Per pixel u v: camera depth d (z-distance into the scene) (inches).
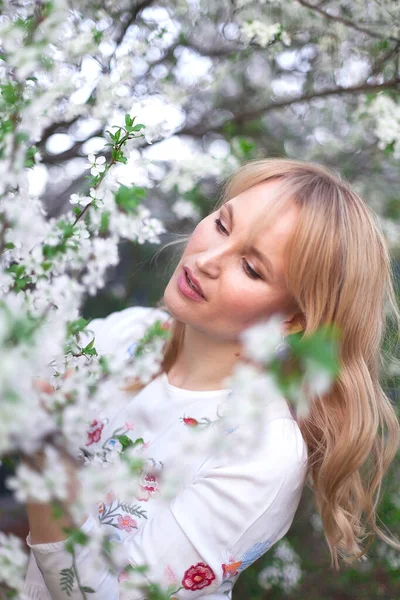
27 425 24.6
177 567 44.6
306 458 50.3
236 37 90.4
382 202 118.8
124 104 60.7
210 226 50.8
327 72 97.8
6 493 87.9
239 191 55.3
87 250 38.4
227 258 48.4
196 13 87.0
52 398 30.5
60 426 30.4
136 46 75.2
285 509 48.9
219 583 45.8
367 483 63.6
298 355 21.1
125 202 40.2
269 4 82.7
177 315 50.0
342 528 55.3
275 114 115.3
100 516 47.8
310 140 120.9
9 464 28.9
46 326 29.2
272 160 56.4
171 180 81.6
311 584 107.1
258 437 29.8
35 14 41.6
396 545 62.1
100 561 35.0
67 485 29.0
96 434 51.2
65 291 35.2
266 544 49.0
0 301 24.2
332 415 54.5
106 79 60.2
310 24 87.5
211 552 45.2
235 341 52.1
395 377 85.3
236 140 90.9
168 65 87.8
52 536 37.0
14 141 35.4
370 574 105.1
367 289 53.2
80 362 38.0
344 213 51.2
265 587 99.3
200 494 45.7
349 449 54.0
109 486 30.6
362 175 116.3
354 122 103.1
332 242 49.6
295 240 48.1
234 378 25.1
